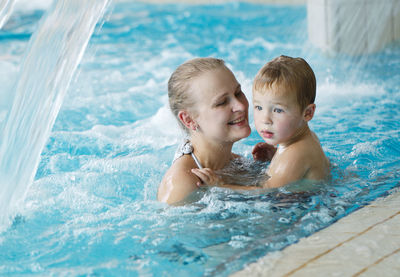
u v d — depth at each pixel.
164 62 6.33
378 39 6.66
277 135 2.39
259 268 1.66
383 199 2.23
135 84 5.34
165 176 2.44
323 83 5.16
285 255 1.74
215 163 2.54
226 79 2.35
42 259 1.93
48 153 3.30
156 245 1.96
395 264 1.60
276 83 2.30
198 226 2.10
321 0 6.56
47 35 2.60
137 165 3.01
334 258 1.67
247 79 5.17
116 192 2.59
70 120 4.15
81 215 2.31
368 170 2.71
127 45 7.43
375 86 4.95
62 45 2.63
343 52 6.52
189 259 1.82
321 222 2.02
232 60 6.19
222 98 2.32
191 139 2.53
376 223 1.93
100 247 1.99
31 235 2.13
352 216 2.04
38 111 2.52
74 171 2.95
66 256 1.94
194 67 2.37
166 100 4.74
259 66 5.81
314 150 2.47
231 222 2.11
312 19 6.89
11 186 2.38
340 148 3.18
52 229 2.18
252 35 7.72
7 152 2.43
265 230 2.00
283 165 2.43
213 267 1.74
